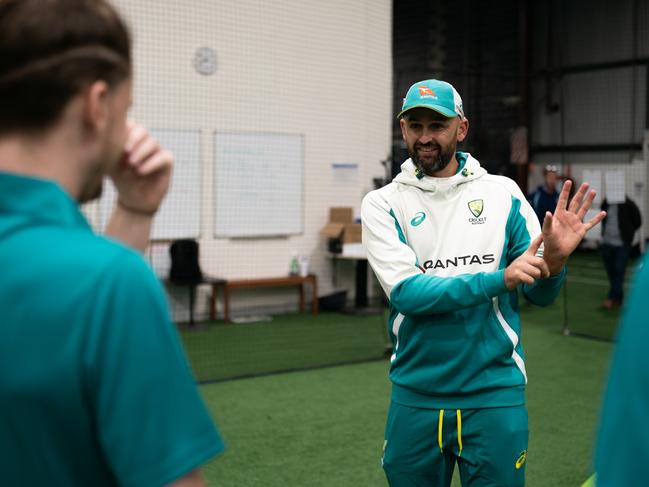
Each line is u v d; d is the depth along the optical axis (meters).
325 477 3.88
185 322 8.38
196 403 0.83
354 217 9.47
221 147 8.49
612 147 15.01
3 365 0.78
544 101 16.11
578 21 15.60
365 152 9.55
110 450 0.79
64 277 0.79
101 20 0.83
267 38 8.73
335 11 9.20
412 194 2.34
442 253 2.30
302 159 9.05
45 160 0.82
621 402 0.79
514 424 2.24
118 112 0.87
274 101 8.81
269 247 8.88
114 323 0.78
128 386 0.78
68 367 0.77
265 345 7.16
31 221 0.81
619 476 0.79
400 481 2.37
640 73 14.58
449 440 2.27
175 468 0.79
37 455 0.79
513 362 2.26
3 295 0.78
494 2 15.59
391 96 9.73
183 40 8.22
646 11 14.42
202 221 8.44
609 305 9.00
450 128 2.28
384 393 5.45
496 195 2.32
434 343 2.23
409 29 14.92
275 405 5.14
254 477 3.87
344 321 8.41
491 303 2.23
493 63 15.65
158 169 1.01
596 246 15.08
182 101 8.25
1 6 0.82
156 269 8.16
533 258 1.99
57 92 0.80
